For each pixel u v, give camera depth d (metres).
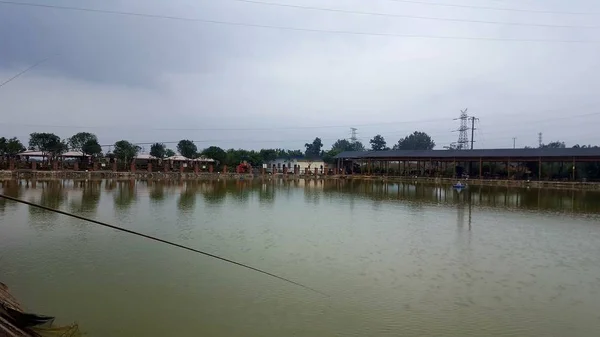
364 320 8.15
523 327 8.02
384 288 10.02
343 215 22.52
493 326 8.03
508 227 19.31
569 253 14.12
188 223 18.27
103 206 23.41
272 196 33.72
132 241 14.27
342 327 7.80
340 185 51.88
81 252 12.74
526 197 35.81
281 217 21.08
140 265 11.45
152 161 66.69
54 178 45.72
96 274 10.62
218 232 16.31
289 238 15.50
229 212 22.39
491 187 49.69
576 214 24.42
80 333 7.24
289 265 11.80
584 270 12.02
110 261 11.80
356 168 80.94
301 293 9.54
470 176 64.06
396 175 71.88
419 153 70.88
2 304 6.90
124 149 64.50
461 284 10.49
